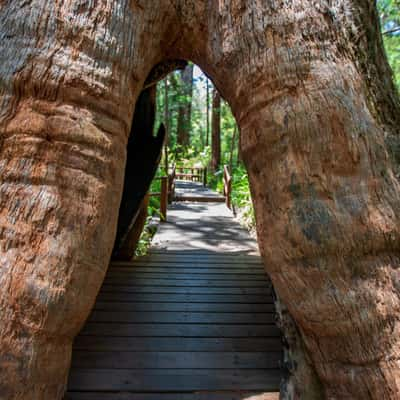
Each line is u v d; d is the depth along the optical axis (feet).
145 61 7.11
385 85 7.72
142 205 16.01
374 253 5.71
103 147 5.90
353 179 5.85
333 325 5.73
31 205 5.23
